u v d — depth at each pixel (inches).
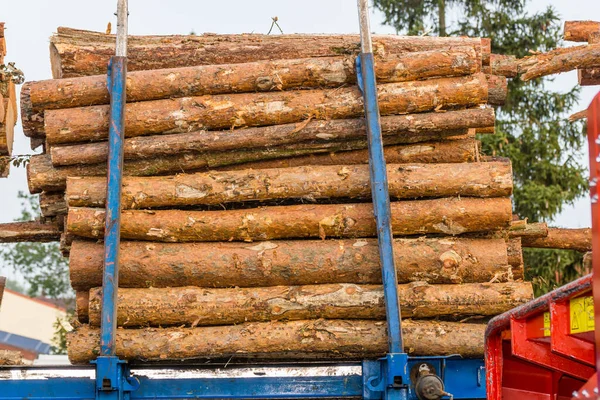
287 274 207.0
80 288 213.6
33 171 223.9
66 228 223.9
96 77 225.1
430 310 206.2
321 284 208.4
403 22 744.3
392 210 210.2
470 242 212.4
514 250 240.2
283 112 217.2
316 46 237.0
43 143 248.2
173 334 200.5
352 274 206.7
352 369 201.2
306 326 201.8
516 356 175.9
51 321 1309.1
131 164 218.2
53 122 220.4
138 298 203.3
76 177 216.4
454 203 211.2
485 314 208.1
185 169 221.6
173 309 203.0
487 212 210.4
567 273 623.8
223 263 206.8
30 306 1302.9
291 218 209.2
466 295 205.6
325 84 221.6
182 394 199.2
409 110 217.8
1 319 1275.8
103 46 239.0
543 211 650.8
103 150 218.5
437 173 212.7
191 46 237.6
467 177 211.9
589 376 171.2
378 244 204.1
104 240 200.2
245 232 209.8
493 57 270.8
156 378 200.5
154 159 218.8
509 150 658.8
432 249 208.4
